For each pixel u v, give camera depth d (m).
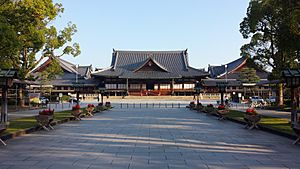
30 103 45.19
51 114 18.80
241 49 36.62
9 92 44.41
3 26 17.75
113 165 8.73
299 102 32.47
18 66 35.16
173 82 85.75
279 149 11.36
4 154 10.40
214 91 83.56
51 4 28.23
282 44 20.69
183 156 10.04
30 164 8.85
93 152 10.77
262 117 24.19
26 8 22.75
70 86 82.88
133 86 86.88
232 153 10.57
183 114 32.50
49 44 35.25
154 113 34.38
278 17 23.81
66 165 8.73
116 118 27.19
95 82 85.81
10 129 16.22
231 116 26.00
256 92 74.75
